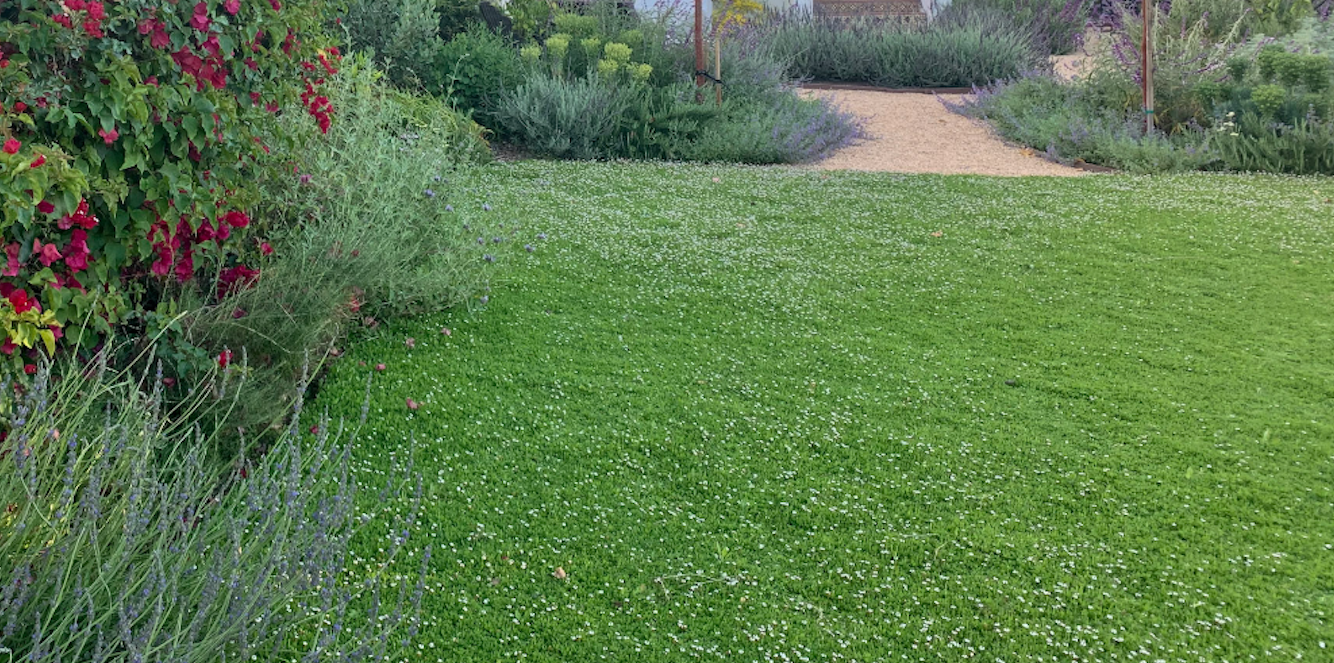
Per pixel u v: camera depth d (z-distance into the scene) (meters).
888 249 6.98
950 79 14.13
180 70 3.59
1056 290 6.21
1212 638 3.11
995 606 3.26
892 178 9.16
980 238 7.26
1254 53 11.51
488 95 10.41
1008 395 4.79
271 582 2.66
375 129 6.27
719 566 3.44
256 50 4.12
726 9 11.88
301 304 4.22
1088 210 8.00
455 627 3.06
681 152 10.20
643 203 8.03
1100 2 18.48
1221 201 8.24
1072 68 13.71
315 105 4.94
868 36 14.70
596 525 3.64
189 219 3.59
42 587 2.31
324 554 2.72
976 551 3.56
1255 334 5.54
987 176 9.41
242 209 3.95
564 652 2.99
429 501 3.71
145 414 2.97
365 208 5.17
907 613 3.23
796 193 8.52
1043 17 16.59
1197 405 4.69
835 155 10.52
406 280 5.21
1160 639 3.11
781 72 12.06
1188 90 10.85
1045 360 5.19
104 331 3.30
